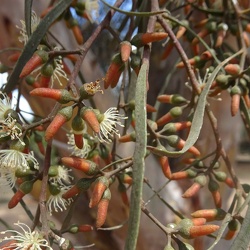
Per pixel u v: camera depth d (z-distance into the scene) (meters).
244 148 2.04
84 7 0.32
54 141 0.36
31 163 0.25
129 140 0.27
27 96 0.39
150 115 0.34
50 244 0.23
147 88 0.23
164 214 0.45
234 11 0.34
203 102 0.23
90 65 0.41
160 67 0.46
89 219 0.42
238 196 0.27
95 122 0.22
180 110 0.30
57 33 0.39
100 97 0.39
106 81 0.25
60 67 0.29
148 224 0.44
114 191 0.39
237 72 0.29
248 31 0.34
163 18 0.28
